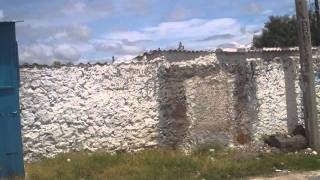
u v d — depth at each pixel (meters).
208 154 13.93
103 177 11.70
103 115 13.38
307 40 14.49
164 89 14.10
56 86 12.84
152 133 13.98
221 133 14.61
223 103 14.67
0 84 11.26
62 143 12.88
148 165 12.68
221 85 14.66
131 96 13.73
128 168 12.27
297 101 15.91
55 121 12.81
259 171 12.43
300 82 15.56
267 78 15.41
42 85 12.69
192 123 14.23
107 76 13.45
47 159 12.58
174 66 14.15
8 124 11.41
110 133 13.45
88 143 13.19
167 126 14.12
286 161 13.21
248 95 15.07
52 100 12.80
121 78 13.62
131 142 13.71
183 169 12.44
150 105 13.96
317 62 16.41
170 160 12.90
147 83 13.95
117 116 13.55
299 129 15.35
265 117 15.34
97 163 12.48
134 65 13.80
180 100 14.17
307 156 13.70
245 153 13.77
